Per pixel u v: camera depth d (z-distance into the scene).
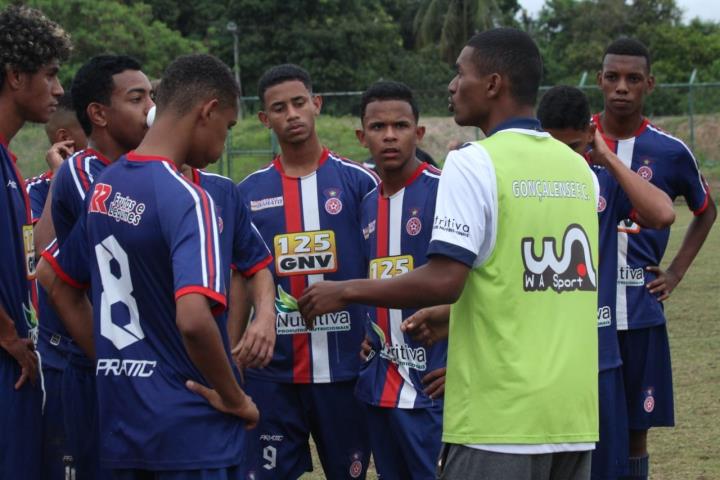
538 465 3.96
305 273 6.36
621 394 6.32
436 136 34.19
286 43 47.56
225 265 4.80
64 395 5.47
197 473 4.00
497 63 4.12
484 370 3.93
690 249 7.05
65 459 5.77
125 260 4.05
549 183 4.05
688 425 8.52
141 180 4.04
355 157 31.78
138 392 4.03
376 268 6.12
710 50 52.94
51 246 4.54
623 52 6.68
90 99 5.23
